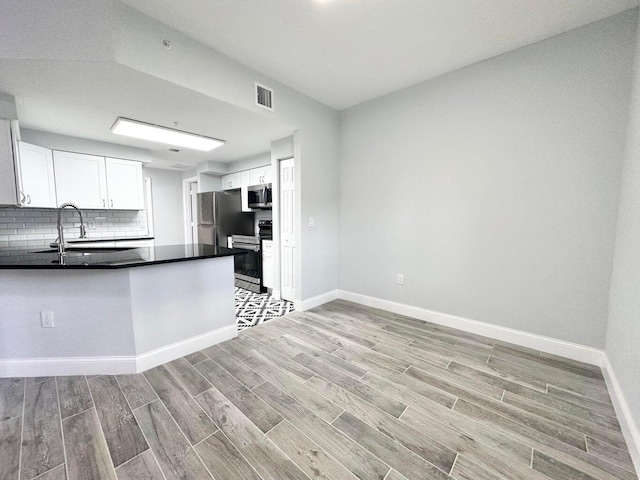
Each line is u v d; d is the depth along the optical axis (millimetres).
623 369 1625
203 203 5098
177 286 2258
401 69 2629
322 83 2900
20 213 3424
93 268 1817
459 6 1850
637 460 1257
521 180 2354
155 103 2441
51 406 1669
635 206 1624
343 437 1443
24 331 1982
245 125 3021
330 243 3678
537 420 1564
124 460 1301
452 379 1953
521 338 2436
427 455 1335
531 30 2088
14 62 1774
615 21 1920
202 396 1769
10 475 1223
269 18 1941
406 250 3127
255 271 4383
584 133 2070
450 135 2715
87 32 1741
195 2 1793
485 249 2578
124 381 1933
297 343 2514
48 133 3336
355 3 1814
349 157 3574
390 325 2908
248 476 1225
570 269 2184
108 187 3854
